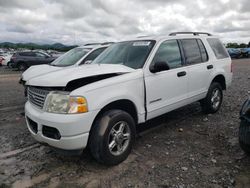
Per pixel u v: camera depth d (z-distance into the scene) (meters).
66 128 2.84
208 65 5.16
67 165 3.34
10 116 5.68
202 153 3.61
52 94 3.03
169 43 4.37
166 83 4.07
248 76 12.56
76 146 2.91
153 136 4.33
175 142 4.05
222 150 3.69
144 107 3.73
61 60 7.84
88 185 2.87
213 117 5.33
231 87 9.10
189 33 5.16
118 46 4.70
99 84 3.11
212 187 2.77
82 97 2.90
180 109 6.00
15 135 4.48
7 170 3.23
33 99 3.41
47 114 3.00
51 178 3.03
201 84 4.99
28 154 3.69
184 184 2.84
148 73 3.77
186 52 4.70
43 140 3.11
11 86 10.60
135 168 3.22
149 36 4.51
